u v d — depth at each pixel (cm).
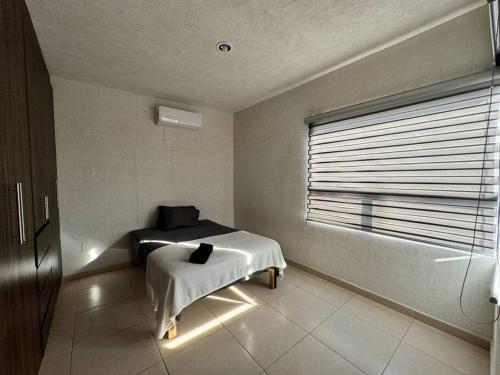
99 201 273
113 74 242
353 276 227
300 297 219
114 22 162
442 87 161
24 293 109
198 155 356
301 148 275
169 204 330
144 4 146
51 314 178
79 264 262
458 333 164
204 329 174
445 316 170
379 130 203
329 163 245
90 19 158
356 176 221
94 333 169
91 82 261
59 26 164
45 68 206
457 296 164
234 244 231
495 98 145
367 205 213
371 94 207
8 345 89
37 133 152
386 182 199
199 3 146
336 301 212
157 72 239
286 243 300
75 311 196
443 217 169
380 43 190
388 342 161
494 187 148
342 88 229
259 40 186
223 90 290
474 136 154
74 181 256
